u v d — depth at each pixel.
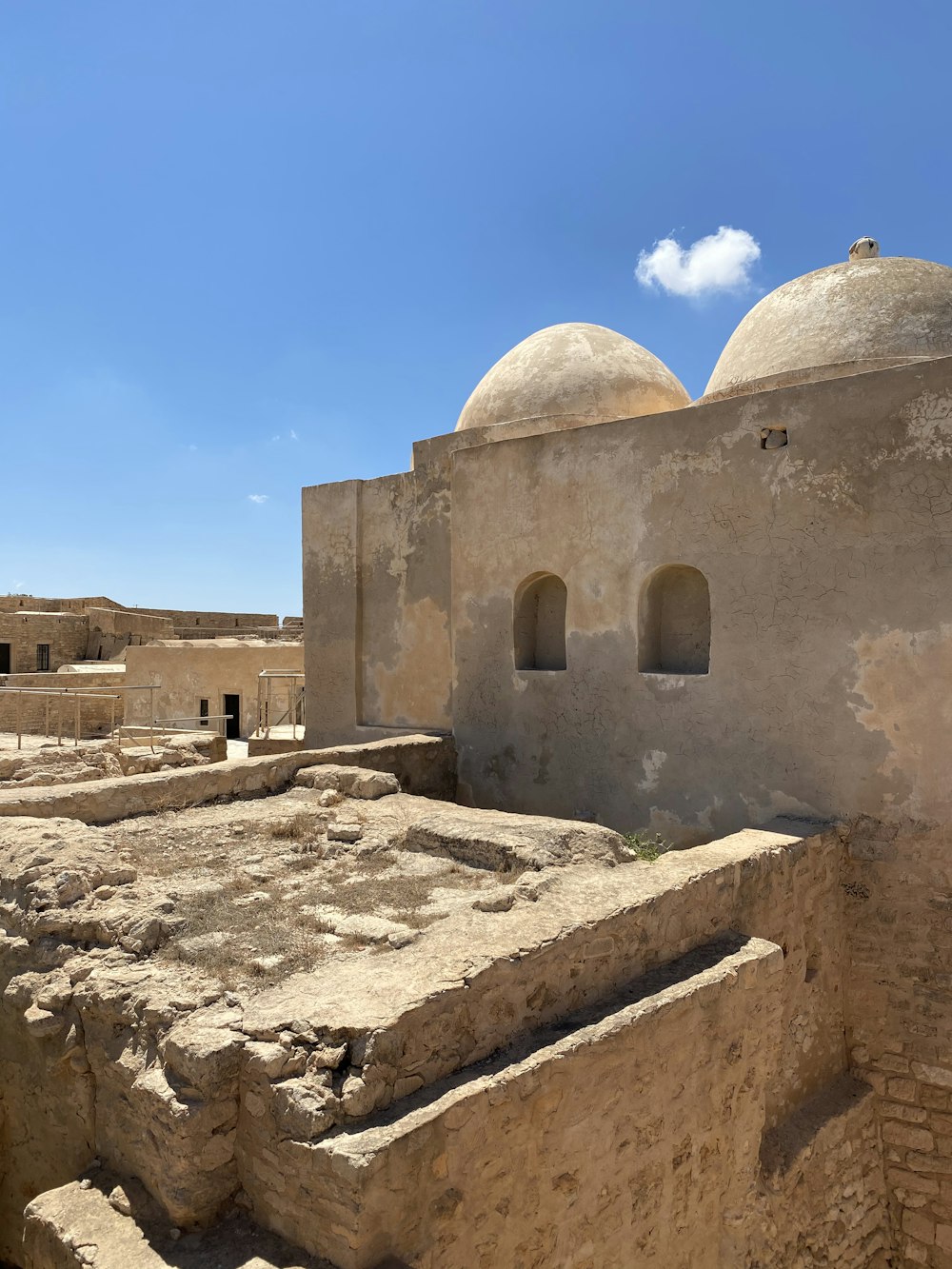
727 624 6.62
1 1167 4.30
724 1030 4.24
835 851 5.96
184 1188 2.95
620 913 4.08
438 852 5.43
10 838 4.88
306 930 4.10
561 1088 3.37
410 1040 3.07
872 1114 5.90
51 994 3.74
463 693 8.62
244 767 7.03
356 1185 2.61
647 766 7.13
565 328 9.66
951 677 5.58
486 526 8.35
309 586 10.48
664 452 7.00
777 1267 4.72
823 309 7.54
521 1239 3.23
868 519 5.91
